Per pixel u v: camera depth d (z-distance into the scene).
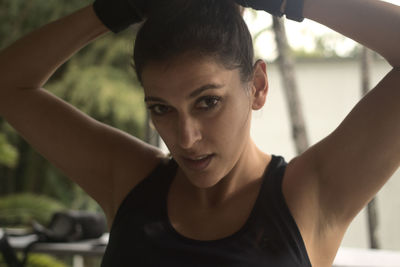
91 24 0.80
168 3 0.64
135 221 0.74
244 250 0.67
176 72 0.60
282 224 0.69
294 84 3.17
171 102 0.62
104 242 1.72
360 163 0.68
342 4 0.68
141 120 5.55
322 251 0.72
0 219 4.14
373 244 2.87
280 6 0.70
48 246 1.66
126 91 5.52
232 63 0.62
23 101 0.83
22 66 0.82
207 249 0.68
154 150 0.84
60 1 5.45
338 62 3.62
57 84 5.58
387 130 0.66
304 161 0.73
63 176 5.48
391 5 0.67
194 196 0.74
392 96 0.66
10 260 1.55
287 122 3.58
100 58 5.70
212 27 0.61
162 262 0.69
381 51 0.67
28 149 5.43
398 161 0.68
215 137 0.63
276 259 0.67
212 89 0.61
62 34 0.81
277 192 0.71
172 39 0.60
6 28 5.35
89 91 5.47
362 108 0.68
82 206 5.41
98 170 0.83
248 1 0.69
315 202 0.71
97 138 0.84
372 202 2.88
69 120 0.83
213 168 0.65
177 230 0.72
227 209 0.72
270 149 3.61
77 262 1.89
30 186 5.41
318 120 3.67
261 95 0.70
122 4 0.77
